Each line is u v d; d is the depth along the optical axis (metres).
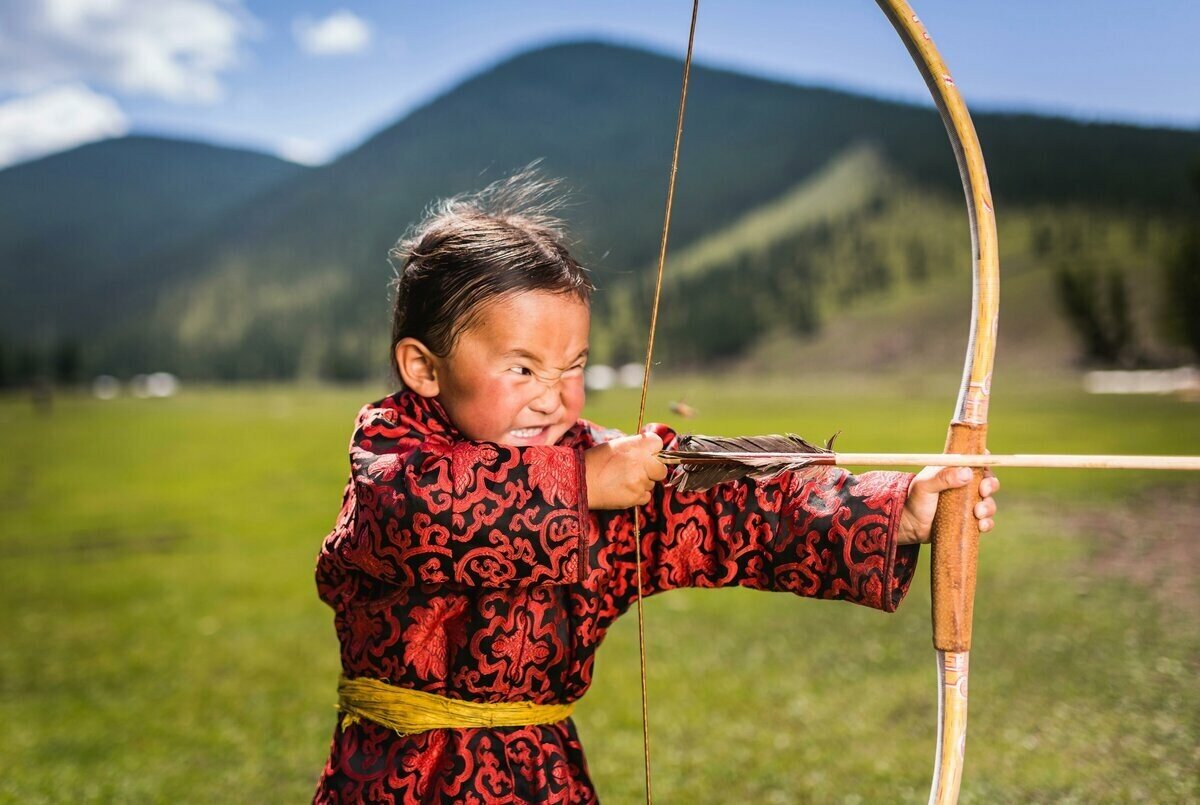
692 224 183.00
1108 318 95.81
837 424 36.31
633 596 2.02
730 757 4.28
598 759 4.31
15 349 171.00
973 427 1.79
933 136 185.38
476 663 1.81
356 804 1.84
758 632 6.78
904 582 1.92
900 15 1.88
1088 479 14.73
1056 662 5.52
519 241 1.82
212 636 7.62
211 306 186.50
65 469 24.80
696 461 1.72
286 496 18.05
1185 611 6.62
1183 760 3.88
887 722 4.71
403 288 1.90
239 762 4.58
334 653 6.86
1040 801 3.56
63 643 7.58
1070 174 155.38
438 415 1.92
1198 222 111.06
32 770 4.54
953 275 138.62
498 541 1.71
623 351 131.25
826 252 153.88
